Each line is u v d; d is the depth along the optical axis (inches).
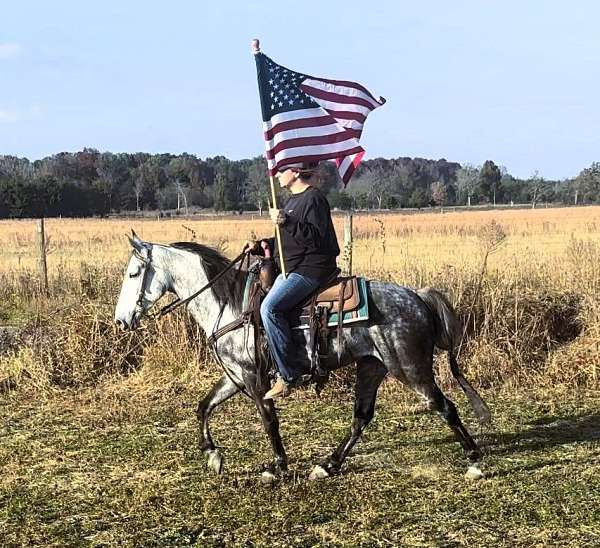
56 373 378.9
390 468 258.7
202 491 241.4
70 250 945.5
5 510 229.9
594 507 221.5
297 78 247.9
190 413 331.6
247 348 239.6
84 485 250.1
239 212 2886.3
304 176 236.8
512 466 257.9
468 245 872.3
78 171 3550.7
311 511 222.7
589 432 295.9
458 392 358.6
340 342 235.5
